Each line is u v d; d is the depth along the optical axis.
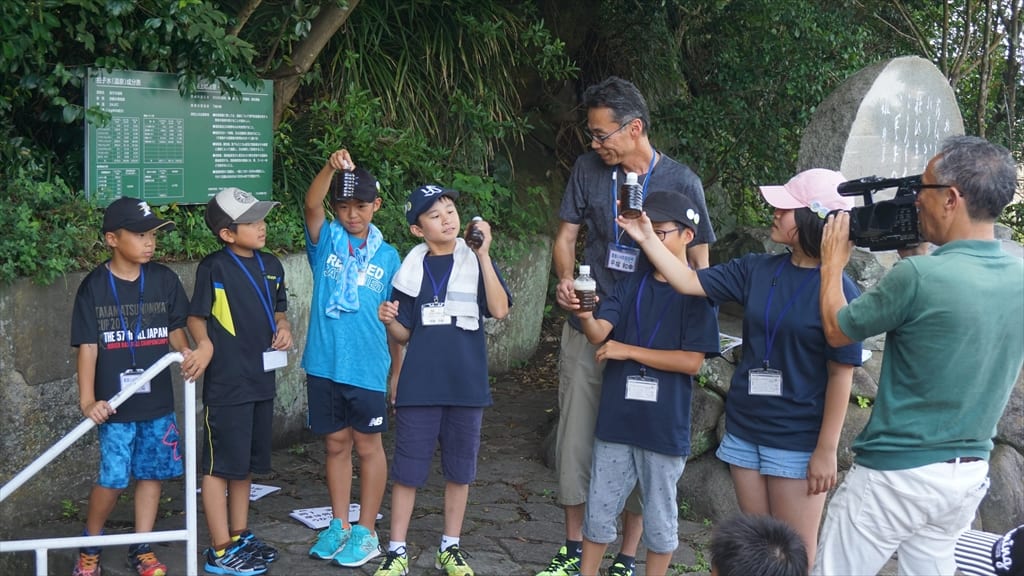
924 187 2.88
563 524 4.76
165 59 5.46
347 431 4.23
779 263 3.46
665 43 9.36
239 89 5.73
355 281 4.16
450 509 4.12
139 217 3.91
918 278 2.79
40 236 4.59
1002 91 9.83
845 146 5.95
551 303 8.52
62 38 5.34
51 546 3.52
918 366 2.82
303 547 4.36
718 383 5.00
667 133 8.70
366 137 6.47
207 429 4.07
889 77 6.05
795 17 7.96
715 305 3.70
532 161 8.77
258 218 4.11
